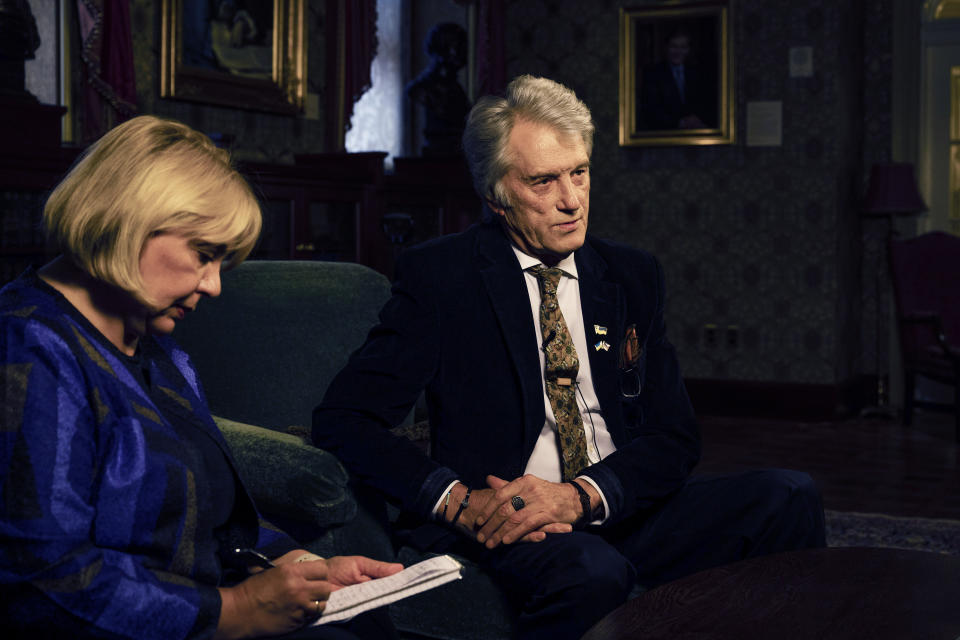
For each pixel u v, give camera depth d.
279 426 2.51
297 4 6.04
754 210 7.37
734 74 7.34
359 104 7.11
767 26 7.24
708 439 6.56
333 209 5.38
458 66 6.91
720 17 7.33
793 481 2.04
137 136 1.30
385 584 1.44
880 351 7.59
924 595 1.60
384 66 7.38
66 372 1.24
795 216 7.25
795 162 7.23
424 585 1.43
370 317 2.64
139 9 5.15
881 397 7.70
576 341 2.10
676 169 7.58
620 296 2.17
